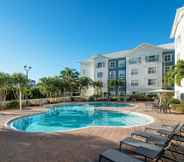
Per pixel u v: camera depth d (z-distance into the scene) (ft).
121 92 153.58
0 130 33.12
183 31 73.51
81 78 137.69
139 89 144.15
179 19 78.69
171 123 40.24
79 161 18.12
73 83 129.18
